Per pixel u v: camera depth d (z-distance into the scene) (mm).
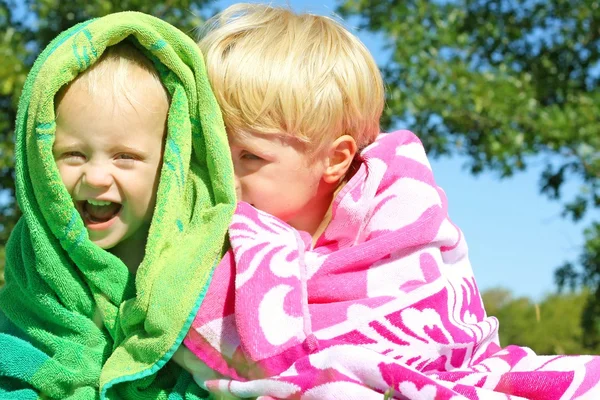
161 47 1793
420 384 1615
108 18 1770
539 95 9023
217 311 1765
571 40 9430
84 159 1747
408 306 1837
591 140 8094
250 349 1690
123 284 1798
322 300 1855
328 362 1653
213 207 1826
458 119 8297
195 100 1846
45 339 1820
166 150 1799
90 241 1767
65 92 1722
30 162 1722
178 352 1798
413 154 2109
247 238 1795
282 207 2004
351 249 1877
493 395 1709
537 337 9938
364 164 2027
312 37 2033
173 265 1756
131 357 1747
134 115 1754
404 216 1971
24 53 7543
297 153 1975
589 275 8820
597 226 8641
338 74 2010
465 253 2141
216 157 1836
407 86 8422
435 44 8766
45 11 7391
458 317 1961
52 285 1791
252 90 1923
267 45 1980
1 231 7754
